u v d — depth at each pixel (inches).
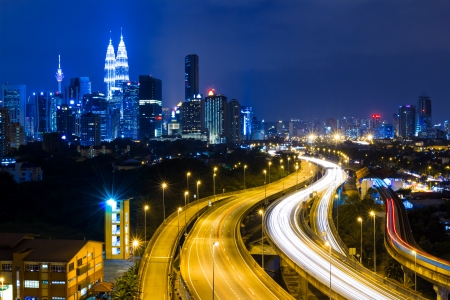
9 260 4471.0
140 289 4072.3
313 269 4628.4
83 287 4677.7
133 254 6141.7
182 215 7239.2
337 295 3905.0
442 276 4507.9
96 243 5007.4
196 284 4210.1
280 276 6072.8
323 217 7657.5
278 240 5900.6
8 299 4453.7
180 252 5241.1
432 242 7003.0
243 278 4387.3
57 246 4709.6
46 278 4426.7
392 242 5920.3
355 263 4773.6
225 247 5492.1
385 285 4128.9
